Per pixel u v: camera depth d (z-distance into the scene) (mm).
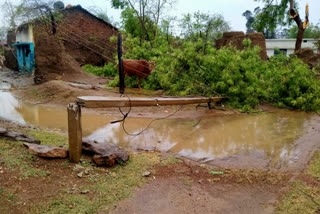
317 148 5125
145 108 8539
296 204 3205
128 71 10906
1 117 7328
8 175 3502
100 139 5625
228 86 8797
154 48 13016
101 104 4363
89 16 20469
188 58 9891
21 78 15500
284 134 6086
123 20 17312
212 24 21141
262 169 4227
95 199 3199
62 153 4207
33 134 5465
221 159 4637
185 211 3086
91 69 18109
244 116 7801
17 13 14531
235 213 3064
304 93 8945
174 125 6777
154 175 3939
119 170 4008
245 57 9477
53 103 9328
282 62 10359
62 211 2906
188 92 9445
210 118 7492
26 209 2881
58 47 12805
